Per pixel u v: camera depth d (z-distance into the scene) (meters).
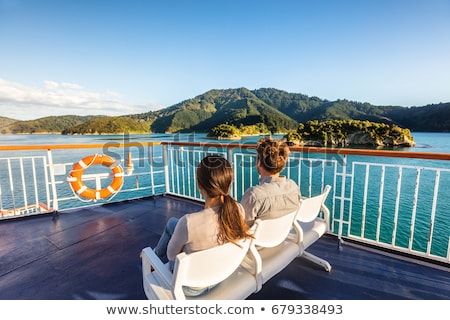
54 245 2.30
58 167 3.11
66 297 1.57
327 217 1.79
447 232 9.34
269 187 1.25
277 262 1.28
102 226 2.76
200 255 0.82
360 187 15.08
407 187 14.72
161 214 3.16
